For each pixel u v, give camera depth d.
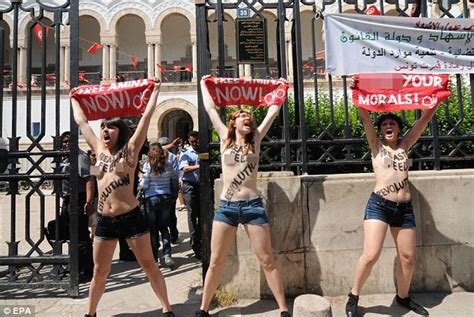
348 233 3.97
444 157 4.24
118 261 5.74
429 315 3.47
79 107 3.66
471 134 4.25
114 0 21.48
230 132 3.45
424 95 3.81
